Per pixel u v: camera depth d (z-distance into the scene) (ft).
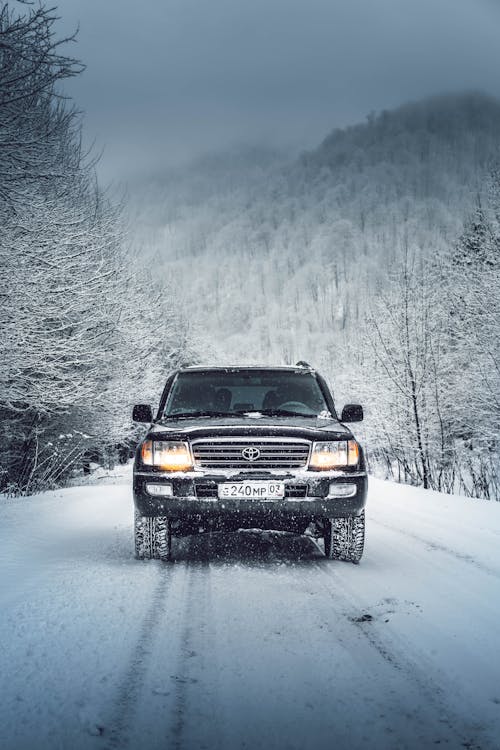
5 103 24.71
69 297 38.01
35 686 8.95
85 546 19.67
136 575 15.79
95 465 63.82
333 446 17.37
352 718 8.17
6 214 32.01
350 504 17.11
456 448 55.88
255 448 17.12
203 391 21.58
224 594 14.15
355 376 68.54
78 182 48.49
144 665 9.83
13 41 23.85
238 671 9.68
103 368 46.73
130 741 7.49
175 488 16.94
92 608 12.73
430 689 9.11
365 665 10.01
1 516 24.75
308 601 13.67
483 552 19.34
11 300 32.99
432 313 58.23
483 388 53.72
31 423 44.04
